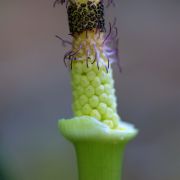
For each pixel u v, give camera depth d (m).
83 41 0.13
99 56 0.13
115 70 0.39
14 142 0.33
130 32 0.43
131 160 0.34
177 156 0.35
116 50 0.13
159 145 0.36
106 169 0.13
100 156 0.13
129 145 0.35
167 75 0.41
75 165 0.31
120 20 0.43
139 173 0.34
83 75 0.13
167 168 0.34
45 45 0.43
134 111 0.38
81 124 0.13
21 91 0.39
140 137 0.36
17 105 0.38
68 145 0.32
